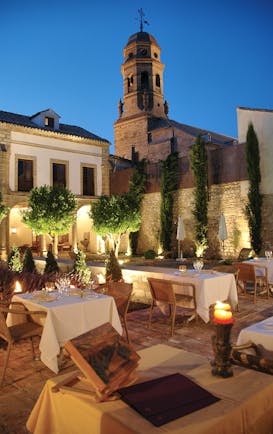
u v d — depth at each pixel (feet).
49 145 72.38
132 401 6.01
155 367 7.59
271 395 6.67
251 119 57.26
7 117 71.67
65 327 14.98
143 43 113.91
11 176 66.90
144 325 21.15
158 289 20.12
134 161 97.60
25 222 56.80
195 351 16.58
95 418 5.87
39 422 6.75
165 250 67.67
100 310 16.19
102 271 31.91
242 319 21.98
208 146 81.15
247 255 54.54
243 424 5.94
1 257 63.93
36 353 16.48
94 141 78.54
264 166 55.26
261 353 10.39
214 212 62.03
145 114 107.65
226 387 6.64
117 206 59.16
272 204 54.19
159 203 72.33
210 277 21.66
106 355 6.78
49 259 34.71
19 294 17.92
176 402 6.00
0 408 11.34
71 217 58.39
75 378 6.91
